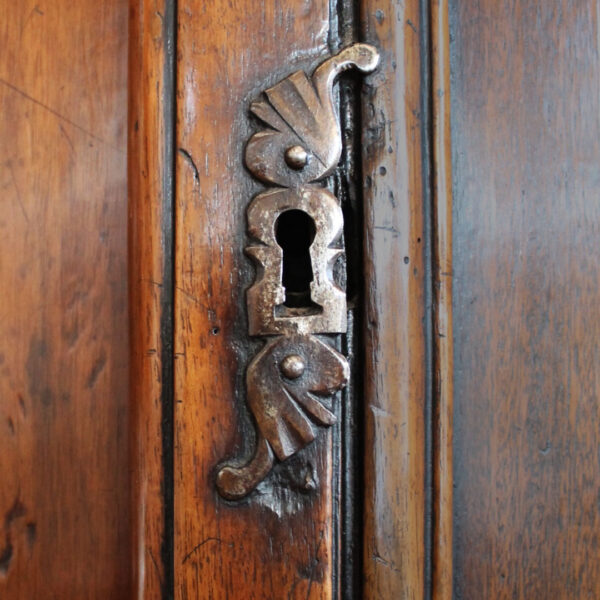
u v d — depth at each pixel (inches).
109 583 23.1
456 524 22.0
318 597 19.7
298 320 19.4
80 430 23.5
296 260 20.8
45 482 23.4
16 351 23.6
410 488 20.6
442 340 21.2
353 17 21.1
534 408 22.9
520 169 23.1
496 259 22.7
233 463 19.8
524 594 22.5
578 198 23.5
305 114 19.8
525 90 23.3
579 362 23.3
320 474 19.8
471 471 22.2
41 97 24.0
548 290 23.1
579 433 23.2
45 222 23.8
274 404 19.4
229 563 19.7
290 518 19.8
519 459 22.7
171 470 19.9
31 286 23.7
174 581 19.6
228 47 20.4
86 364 23.6
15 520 23.3
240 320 20.0
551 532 22.8
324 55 20.7
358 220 21.0
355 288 21.0
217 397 19.9
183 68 20.3
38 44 24.1
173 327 20.0
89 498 23.4
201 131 20.2
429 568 21.0
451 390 21.3
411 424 20.7
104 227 23.7
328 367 19.5
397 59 21.0
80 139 23.9
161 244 20.2
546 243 23.2
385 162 20.9
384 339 20.7
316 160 19.7
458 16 22.9
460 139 22.6
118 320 23.5
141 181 20.6
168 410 20.1
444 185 21.4
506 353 22.7
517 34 23.3
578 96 23.6
